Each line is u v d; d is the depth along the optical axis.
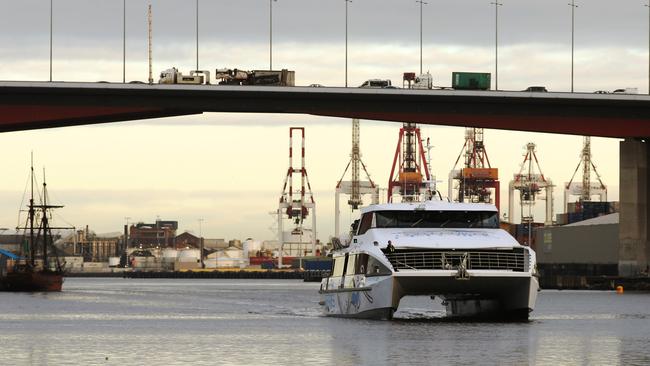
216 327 159.75
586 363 108.38
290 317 189.00
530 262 151.38
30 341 135.38
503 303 157.88
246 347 124.75
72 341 135.12
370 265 155.00
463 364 107.31
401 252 151.00
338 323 157.50
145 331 152.62
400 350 119.31
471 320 161.88
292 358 113.12
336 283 172.50
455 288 150.88
